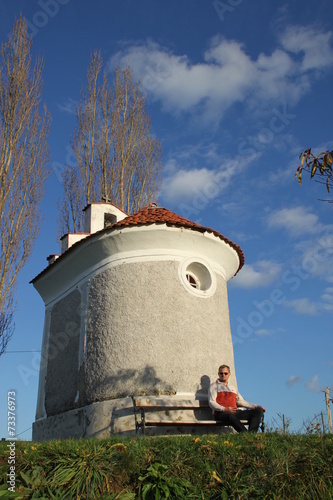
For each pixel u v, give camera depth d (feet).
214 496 20.08
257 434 24.79
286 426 25.61
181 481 20.26
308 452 21.62
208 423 31.53
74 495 19.54
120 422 33.09
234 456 21.50
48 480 20.08
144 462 21.13
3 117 59.98
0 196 56.39
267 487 20.16
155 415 32.71
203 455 21.70
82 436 35.50
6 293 54.75
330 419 35.22
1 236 55.67
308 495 20.03
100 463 20.76
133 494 19.51
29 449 22.65
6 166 57.98
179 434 32.53
